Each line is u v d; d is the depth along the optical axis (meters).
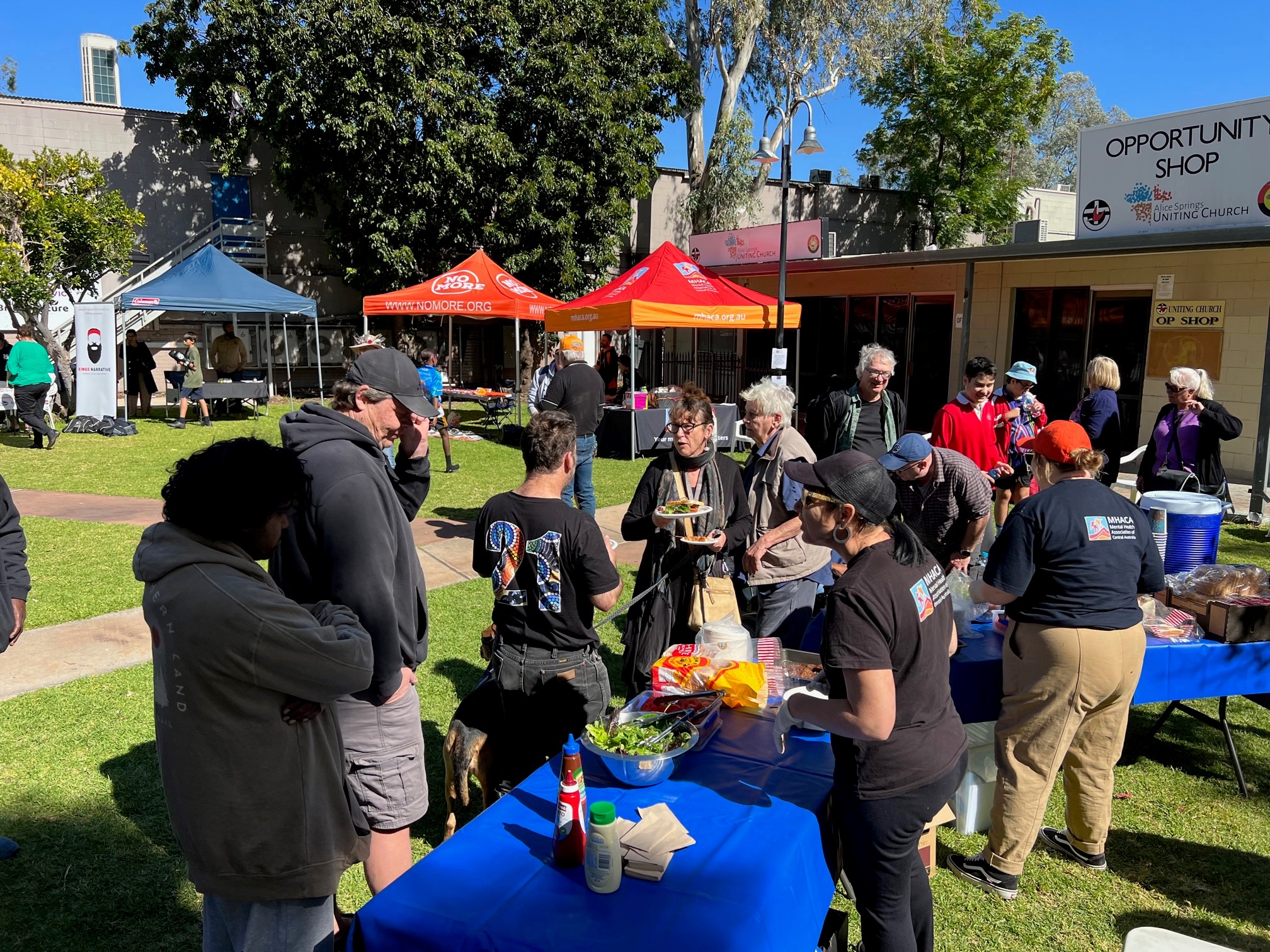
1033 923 3.02
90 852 3.28
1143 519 3.10
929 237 25.67
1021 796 3.09
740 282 19.67
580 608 2.97
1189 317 11.59
